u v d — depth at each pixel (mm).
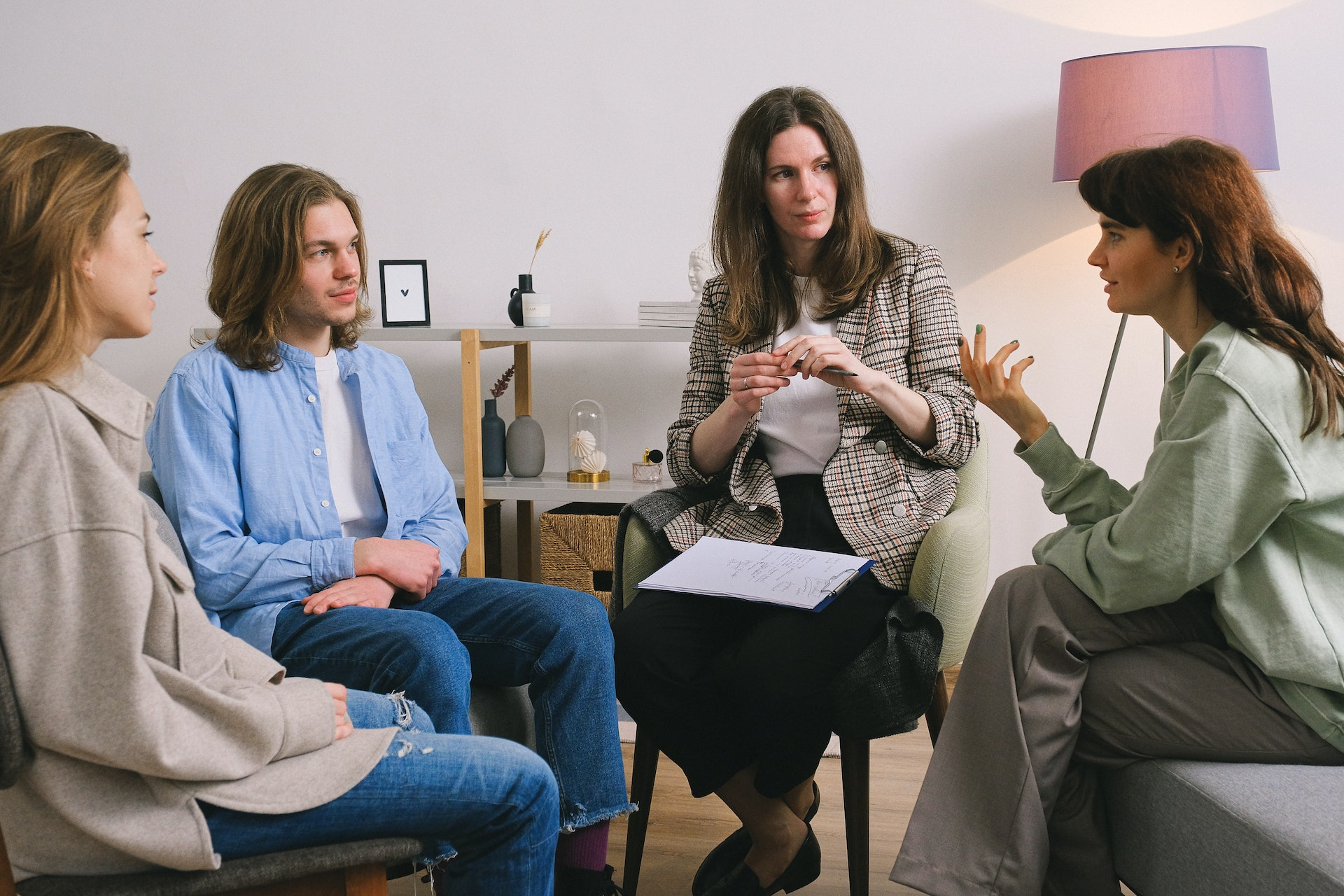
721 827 1992
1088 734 1349
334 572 1543
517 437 2840
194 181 3133
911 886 1354
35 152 914
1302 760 1246
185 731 897
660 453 2861
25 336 878
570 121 2947
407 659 1398
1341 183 2594
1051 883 1404
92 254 940
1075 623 1347
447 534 1744
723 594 1599
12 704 827
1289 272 1271
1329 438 1208
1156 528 1244
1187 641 1334
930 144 2768
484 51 2963
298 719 992
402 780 1033
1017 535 2852
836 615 1630
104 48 3127
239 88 3086
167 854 900
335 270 1585
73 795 883
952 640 1723
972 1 2703
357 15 3008
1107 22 2652
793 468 1895
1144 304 1360
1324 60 2570
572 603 1565
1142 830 1303
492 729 1565
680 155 2902
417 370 3119
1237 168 1297
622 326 2854
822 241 1896
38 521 844
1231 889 1133
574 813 1504
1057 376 2783
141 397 948
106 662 850
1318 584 1229
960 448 1816
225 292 1562
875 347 1875
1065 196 2715
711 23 2840
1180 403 1306
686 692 1630
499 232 3023
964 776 1378
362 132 3051
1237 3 2594
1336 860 1007
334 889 1014
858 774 1601
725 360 1988
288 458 1576
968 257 2783
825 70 2799
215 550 1495
